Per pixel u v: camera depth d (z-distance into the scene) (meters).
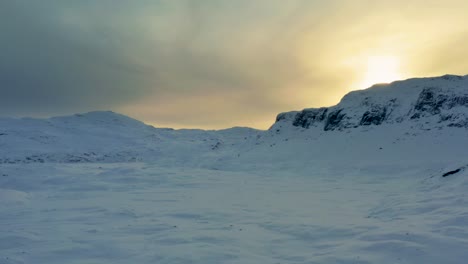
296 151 75.75
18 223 18.03
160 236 14.43
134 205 23.45
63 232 15.41
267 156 77.56
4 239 13.90
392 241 11.24
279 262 10.84
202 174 51.38
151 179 42.59
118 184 38.69
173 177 45.22
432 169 44.44
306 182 43.72
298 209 21.17
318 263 10.49
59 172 47.50
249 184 40.25
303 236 14.11
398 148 60.34
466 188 17.97
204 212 20.25
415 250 10.36
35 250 12.53
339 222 16.02
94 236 14.58
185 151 153.88
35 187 37.66
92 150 176.88
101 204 24.28
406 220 14.27
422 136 63.84
